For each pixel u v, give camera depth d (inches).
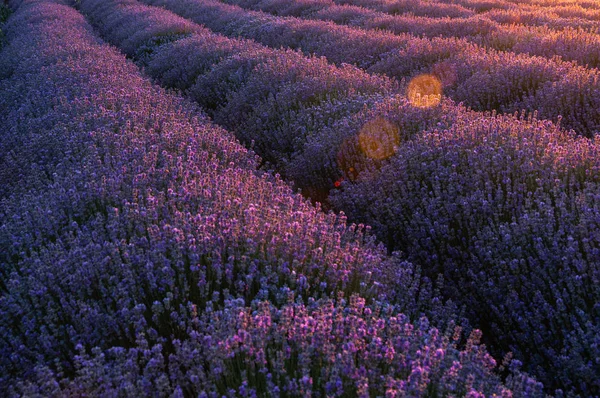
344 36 496.7
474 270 154.7
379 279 139.1
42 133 238.8
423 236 168.9
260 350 97.5
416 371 90.7
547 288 137.0
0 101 351.9
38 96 313.3
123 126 235.8
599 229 137.0
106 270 127.3
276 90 325.7
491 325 141.6
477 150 189.5
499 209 158.9
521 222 149.3
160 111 266.8
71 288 121.0
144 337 107.6
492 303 143.8
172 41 596.1
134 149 196.5
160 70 476.1
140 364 106.3
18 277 132.1
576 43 370.6
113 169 185.8
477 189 165.3
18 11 1113.4
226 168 204.5
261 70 351.3
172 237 135.0
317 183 227.9
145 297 122.7
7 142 252.5
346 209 200.1
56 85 330.0
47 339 110.0
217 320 103.7
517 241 147.6
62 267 126.3
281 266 130.2
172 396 92.1
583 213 144.7
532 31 455.8
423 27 534.3
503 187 173.8
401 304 134.6
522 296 139.8
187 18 861.8
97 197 164.7
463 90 305.0
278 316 112.6
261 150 277.4
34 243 145.9
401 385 89.4
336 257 138.8
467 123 219.5
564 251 136.9
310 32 551.8
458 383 100.2
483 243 155.0
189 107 326.0
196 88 386.0
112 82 330.0
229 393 91.3
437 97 268.8
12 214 169.3
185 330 116.9
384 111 245.3
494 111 233.5
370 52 443.8
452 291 152.0
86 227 146.9
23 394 94.5
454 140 199.2
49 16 834.8
